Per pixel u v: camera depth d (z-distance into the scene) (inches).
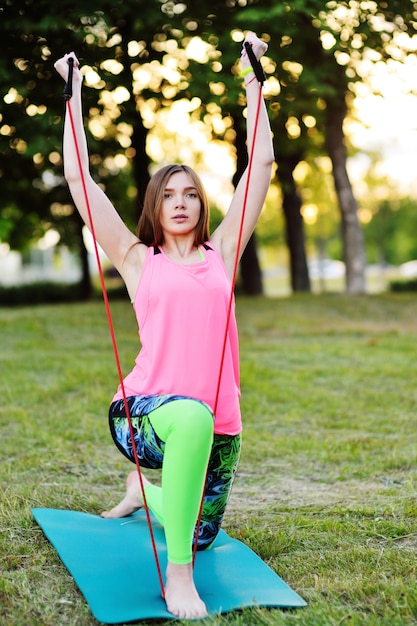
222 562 111.0
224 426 102.0
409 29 389.1
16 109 359.6
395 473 162.6
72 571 105.0
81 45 367.2
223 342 101.8
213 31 394.0
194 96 380.5
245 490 151.9
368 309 477.4
